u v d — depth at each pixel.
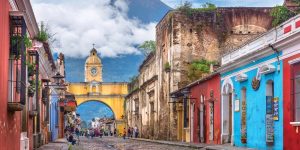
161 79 45.34
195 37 39.75
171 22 40.41
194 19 39.94
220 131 28.42
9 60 13.55
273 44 19.50
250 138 23.34
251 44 23.41
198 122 33.88
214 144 28.91
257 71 22.23
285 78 18.88
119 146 34.59
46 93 30.52
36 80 19.86
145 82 54.62
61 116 54.59
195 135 34.78
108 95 81.44
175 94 38.88
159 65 46.41
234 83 25.92
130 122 71.75
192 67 39.25
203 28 39.81
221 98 28.28
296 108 17.88
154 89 49.31
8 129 12.66
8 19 12.54
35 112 20.48
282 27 19.48
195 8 40.09
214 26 39.72
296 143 17.61
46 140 31.98
